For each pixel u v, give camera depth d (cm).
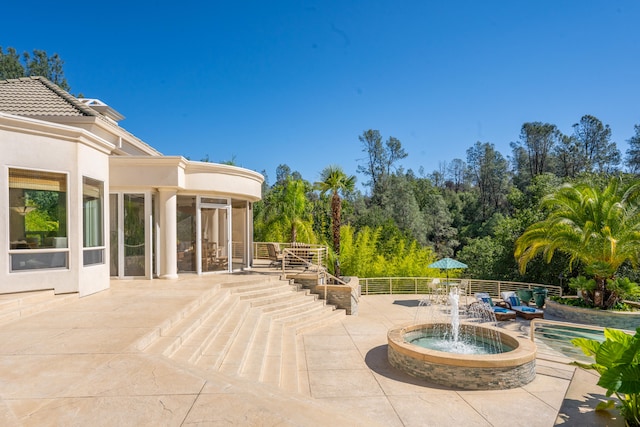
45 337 619
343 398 721
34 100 1411
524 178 6366
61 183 943
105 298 966
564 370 896
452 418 643
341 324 1321
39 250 895
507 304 1641
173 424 347
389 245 3159
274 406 392
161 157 1304
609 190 1492
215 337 785
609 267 1421
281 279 1472
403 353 859
